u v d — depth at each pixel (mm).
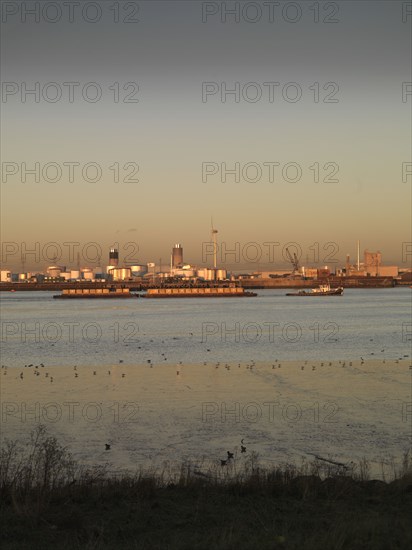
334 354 57719
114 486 16375
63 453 20531
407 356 54781
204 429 26984
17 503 14617
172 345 67750
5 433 26156
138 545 12391
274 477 16812
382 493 15961
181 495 15930
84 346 67312
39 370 45875
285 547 12031
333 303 194250
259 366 47344
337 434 25984
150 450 23688
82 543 12641
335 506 14844
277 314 133125
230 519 13992
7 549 12258
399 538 12297
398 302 198625
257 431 26609
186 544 12305
